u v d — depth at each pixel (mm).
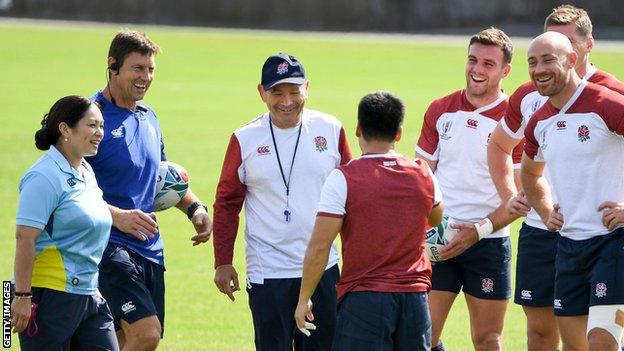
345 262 24094
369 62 160250
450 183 31703
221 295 43531
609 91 25578
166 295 43219
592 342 25453
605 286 25422
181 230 56688
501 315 31656
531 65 25625
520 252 31297
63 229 25078
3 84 122625
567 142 25766
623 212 24891
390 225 23703
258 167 28141
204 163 75875
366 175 23859
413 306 23797
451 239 30453
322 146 28469
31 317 24734
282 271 28078
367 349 23641
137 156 29016
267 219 28266
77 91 117938
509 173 30312
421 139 32469
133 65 28750
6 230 53875
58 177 25000
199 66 153375
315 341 28328
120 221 27953
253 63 159125
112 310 28109
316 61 160875
